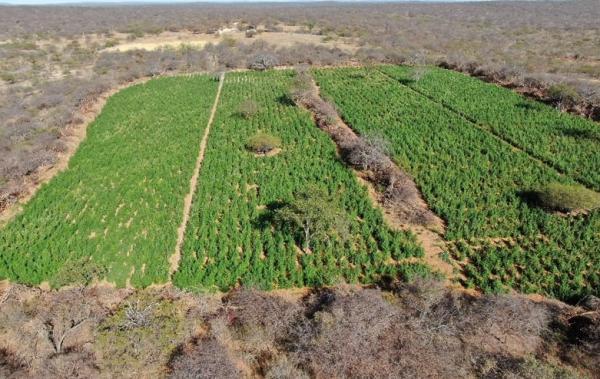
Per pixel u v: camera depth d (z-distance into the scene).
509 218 32.00
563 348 21.52
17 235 30.67
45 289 26.30
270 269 27.00
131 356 20.52
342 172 38.44
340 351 19.88
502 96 56.78
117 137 47.19
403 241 29.88
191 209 33.84
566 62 75.12
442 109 53.00
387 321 21.66
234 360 21.14
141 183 37.53
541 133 45.34
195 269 27.25
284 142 45.41
